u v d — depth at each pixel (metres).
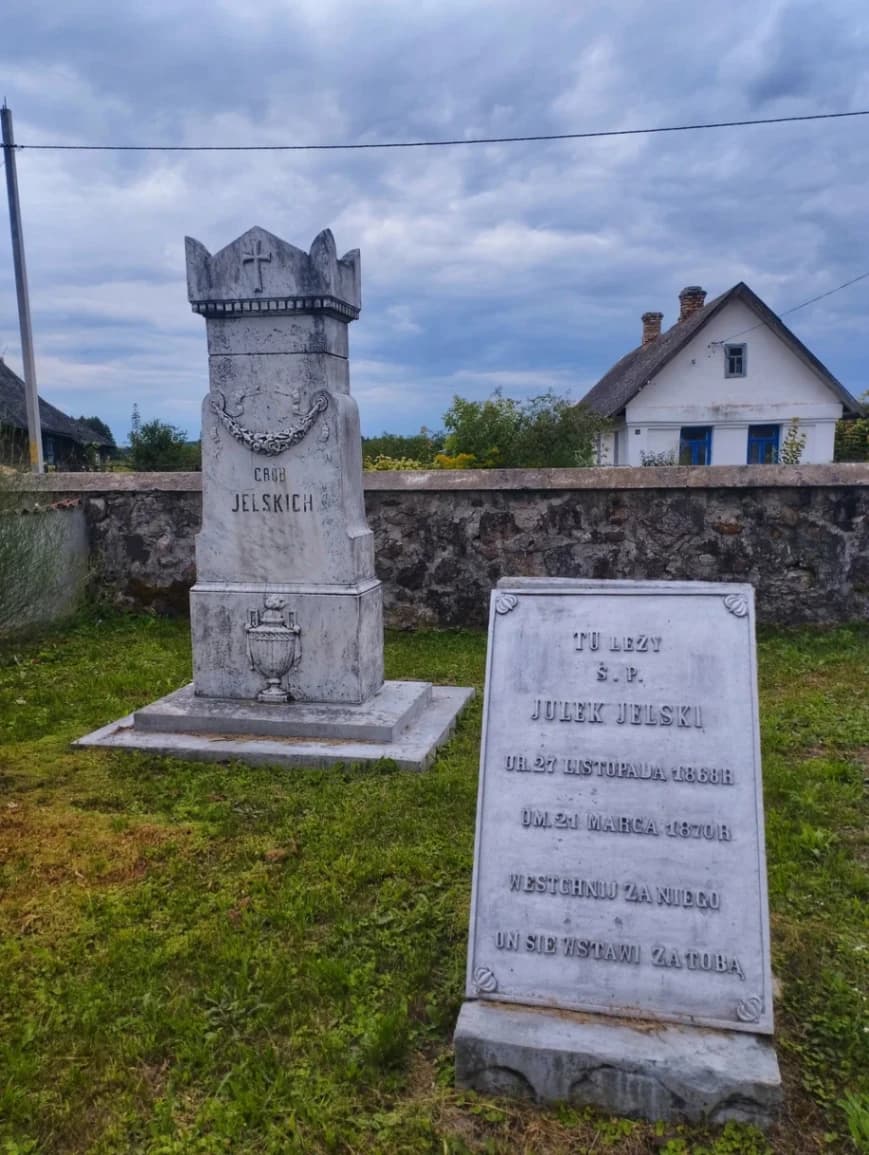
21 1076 2.69
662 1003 2.62
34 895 3.70
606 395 35.34
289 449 5.70
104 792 4.79
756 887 2.66
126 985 3.11
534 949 2.72
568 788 2.84
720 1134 2.44
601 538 8.73
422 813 4.45
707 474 8.53
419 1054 2.78
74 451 26.14
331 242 5.46
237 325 5.69
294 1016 2.92
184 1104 2.59
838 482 8.27
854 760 5.19
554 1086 2.55
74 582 9.08
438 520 8.93
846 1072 2.67
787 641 8.10
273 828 4.32
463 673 7.33
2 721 6.05
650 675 2.90
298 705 5.79
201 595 5.88
